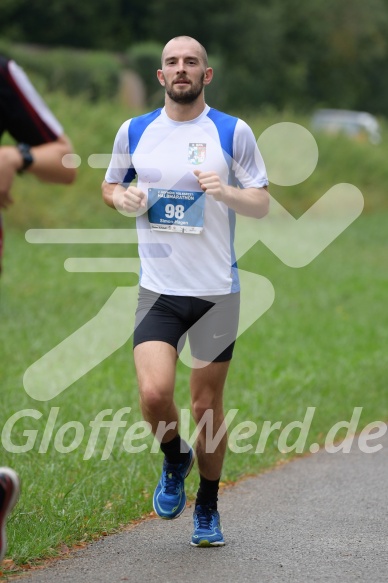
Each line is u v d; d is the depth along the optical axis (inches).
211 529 545.0
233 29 4849.9
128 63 3986.2
